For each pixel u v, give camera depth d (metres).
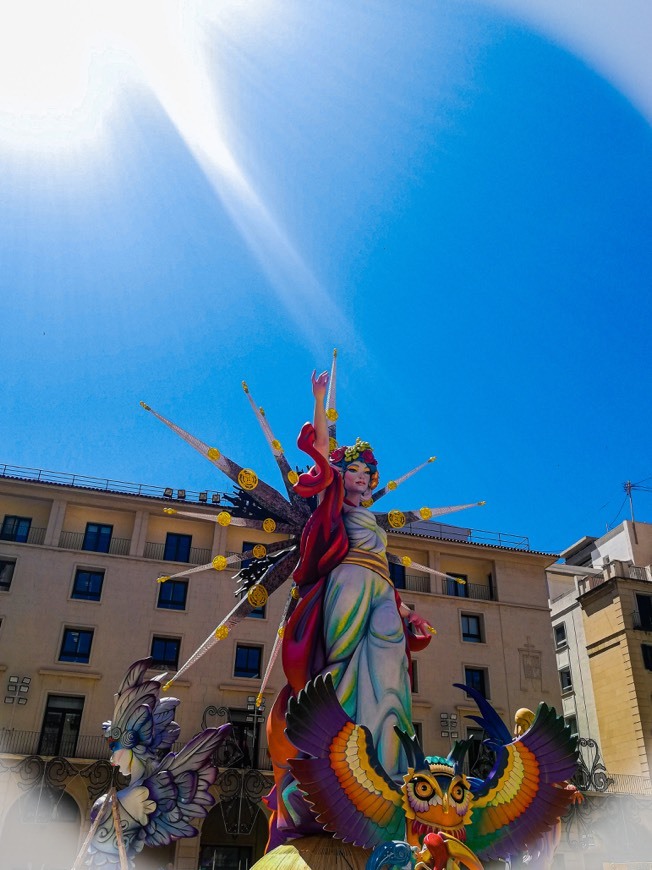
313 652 12.08
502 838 9.45
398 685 11.62
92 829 12.61
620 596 49.59
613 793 39.38
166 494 46.22
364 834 8.87
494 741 10.20
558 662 54.38
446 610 46.78
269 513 14.02
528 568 49.78
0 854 34.09
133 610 41.41
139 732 13.07
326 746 8.99
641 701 46.78
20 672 38.81
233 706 40.53
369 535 12.94
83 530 43.66
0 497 43.12
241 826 36.53
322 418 13.16
